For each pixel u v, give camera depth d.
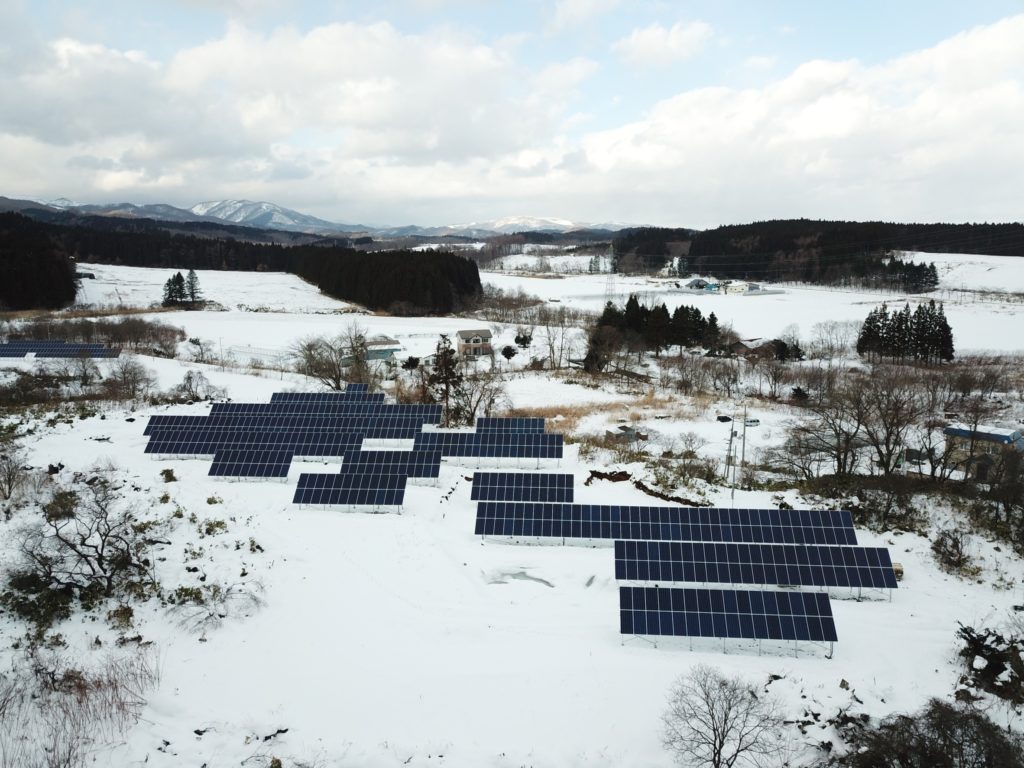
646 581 28.30
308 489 36.19
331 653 24.16
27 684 21.09
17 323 97.25
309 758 19.28
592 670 23.12
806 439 48.78
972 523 34.50
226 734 20.02
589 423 59.72
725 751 19.28
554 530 32.69
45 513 30.81
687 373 82.44
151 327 99.62
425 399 61.38
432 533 33.41
